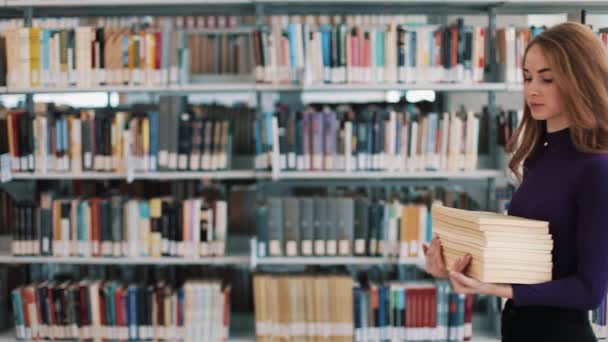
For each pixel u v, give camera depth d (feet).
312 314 10.38
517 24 13.32
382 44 10.25
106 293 10.56
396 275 11.37
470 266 4.76
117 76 10.45
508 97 12.00
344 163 10.39
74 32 10.43
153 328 10.59
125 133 10.43
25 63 10.48
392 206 10.35
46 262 10.75
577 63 4.50
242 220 11.63
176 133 10.45
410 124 10.37
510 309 5.09
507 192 11.30
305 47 10.21
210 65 11.20
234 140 11.29
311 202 10.39
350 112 11.01
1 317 11.16
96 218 10.57
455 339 10.41
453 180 11.45
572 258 4.69
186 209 10.49
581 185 4.58
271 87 10.25
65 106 12.27
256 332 10.44
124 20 13.42
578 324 4.70
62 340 10.66
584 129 4.57
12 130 10.46
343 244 10.43
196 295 10.48
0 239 11.32
